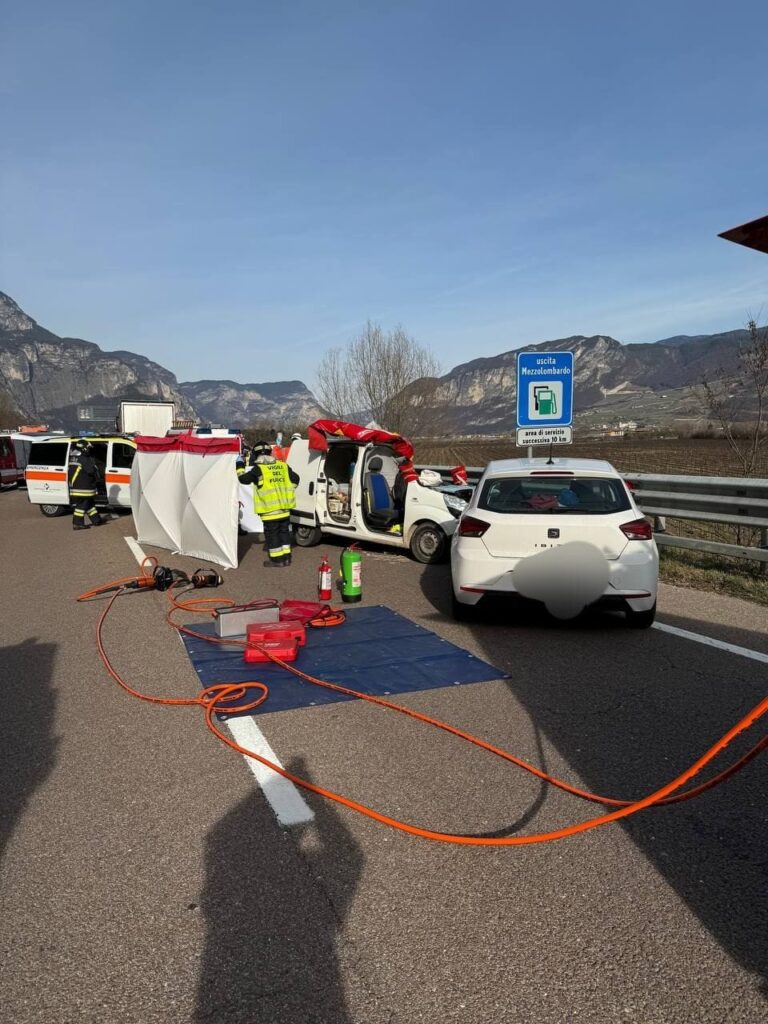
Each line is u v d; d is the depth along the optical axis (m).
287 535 10.23
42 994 2.33
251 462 10.12
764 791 3.59
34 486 18.39
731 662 5.58
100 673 5.61
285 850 3.12
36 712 4.82
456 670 5.48
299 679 5.35
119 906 2.77
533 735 4.29
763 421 10.45
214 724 4.54
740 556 8.40
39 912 2.74
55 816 3.45
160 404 30.38
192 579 8.86
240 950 2.51
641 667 5.49
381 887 2.85
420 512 10.08
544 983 2.34
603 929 2.59
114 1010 2.26
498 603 6.40
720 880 2.88
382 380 39.22
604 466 6.89
